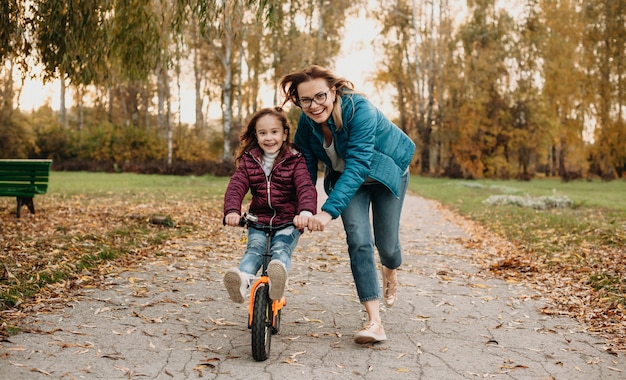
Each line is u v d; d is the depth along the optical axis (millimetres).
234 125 32969
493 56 39688
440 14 40844
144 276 5918
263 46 38281
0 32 8445
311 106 3602
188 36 27828
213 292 5391
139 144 40625
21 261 5797
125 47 9156
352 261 3941
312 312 4793
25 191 9469
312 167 4047
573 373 3477
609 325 4449
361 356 3713
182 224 9617
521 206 16234
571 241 8672
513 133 40500
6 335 3842
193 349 3781
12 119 36375
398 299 5312
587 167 42406
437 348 3910
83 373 3297
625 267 6324
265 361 3578
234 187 3730
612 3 39594
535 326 4484
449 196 21000
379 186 4039
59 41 8711
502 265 6945
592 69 40875
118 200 13984
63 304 4719
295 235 3748
